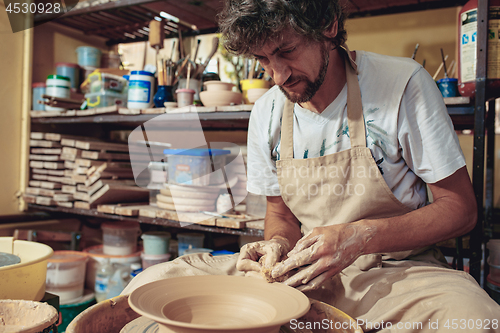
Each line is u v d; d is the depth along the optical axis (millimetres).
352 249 886
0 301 879
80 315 741
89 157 2273
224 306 809
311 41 874
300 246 889
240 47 874
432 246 1146
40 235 2346
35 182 2547
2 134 2463
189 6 2451
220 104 1943
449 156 987
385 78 1041
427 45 2686
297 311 701
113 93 2365
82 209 2326
